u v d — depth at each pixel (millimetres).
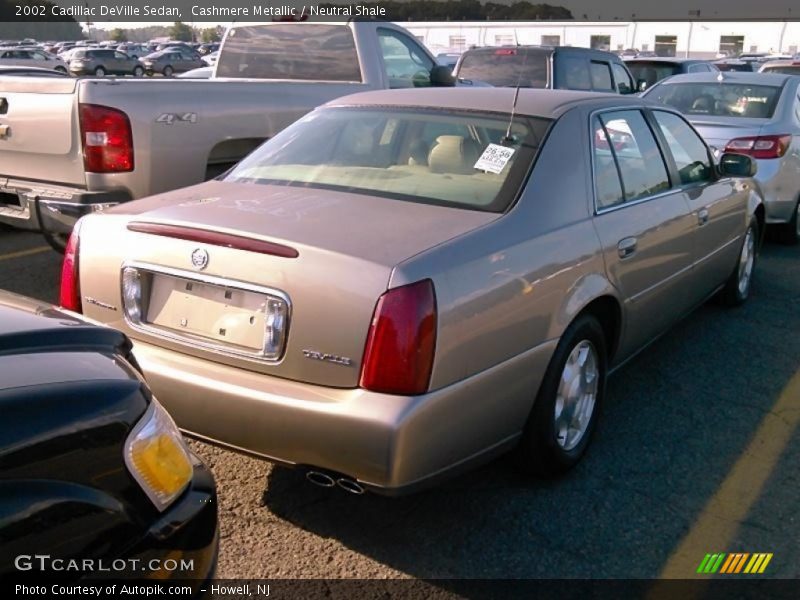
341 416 2730
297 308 2842
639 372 5016
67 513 1827
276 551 3141
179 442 2230
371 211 3264
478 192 3447
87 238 3373
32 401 1875
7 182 5918
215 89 6086
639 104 4582
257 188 3664
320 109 4359
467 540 3244
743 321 5996
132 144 5512
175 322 3137
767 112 7953
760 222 6336
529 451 3467
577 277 3490
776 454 4004
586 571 3078
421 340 2742
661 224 4297
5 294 2576
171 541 2041
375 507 3449
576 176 3709
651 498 3578
